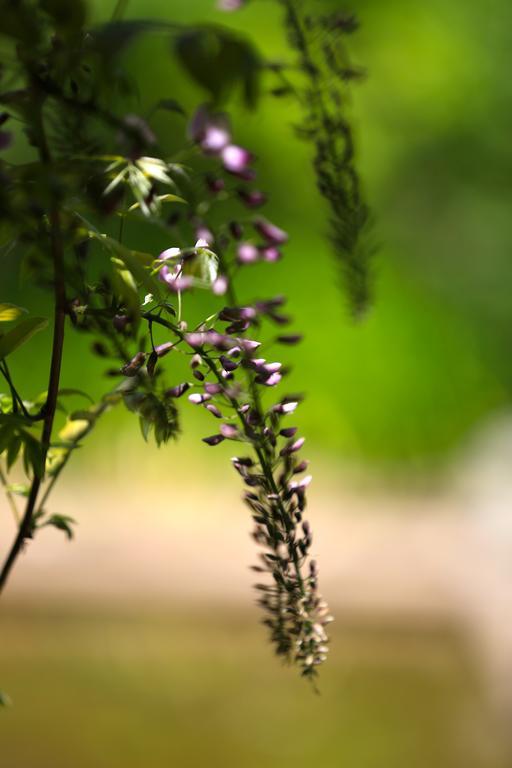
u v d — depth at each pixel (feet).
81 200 3.77
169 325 4.21
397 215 36.70
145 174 3.69
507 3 37.99
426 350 32.17
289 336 4.49
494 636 18.12
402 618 19.35
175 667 18.12
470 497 22.45
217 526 21.79
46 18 3.31
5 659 18.15
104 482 27.96
